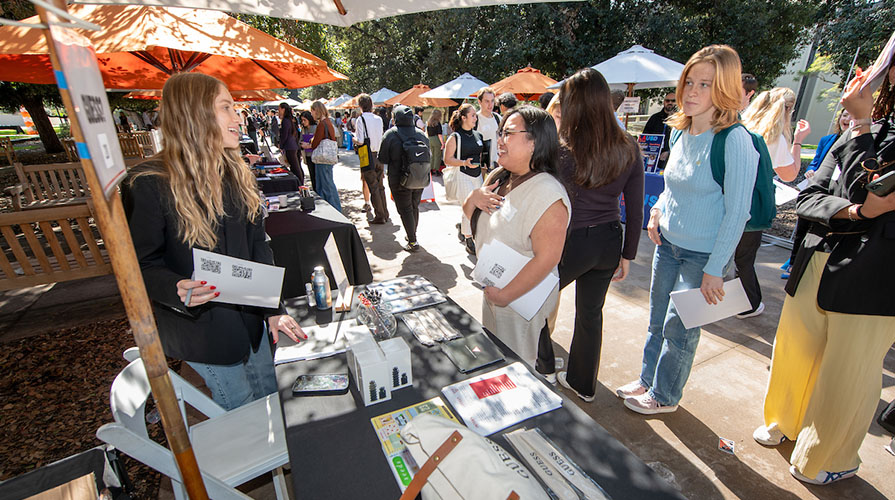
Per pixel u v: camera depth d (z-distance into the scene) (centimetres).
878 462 187
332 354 141
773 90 283
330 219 325
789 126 287
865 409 160
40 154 1538
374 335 150
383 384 117
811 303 171
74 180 598
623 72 500
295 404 118
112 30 225
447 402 118
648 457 193
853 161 147
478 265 158
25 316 344
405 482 93
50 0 49
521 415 112
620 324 311
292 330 153
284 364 137
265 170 522
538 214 146
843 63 1084
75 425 225
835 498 171
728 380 245
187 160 134
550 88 614
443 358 138
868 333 151
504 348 143
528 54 1248
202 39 239
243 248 155
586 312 208
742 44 1095
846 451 167
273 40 279
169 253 142
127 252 63
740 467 187
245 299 134
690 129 179
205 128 134
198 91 132
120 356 289
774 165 279
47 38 43
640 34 1134
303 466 98
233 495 124
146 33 222
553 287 155
